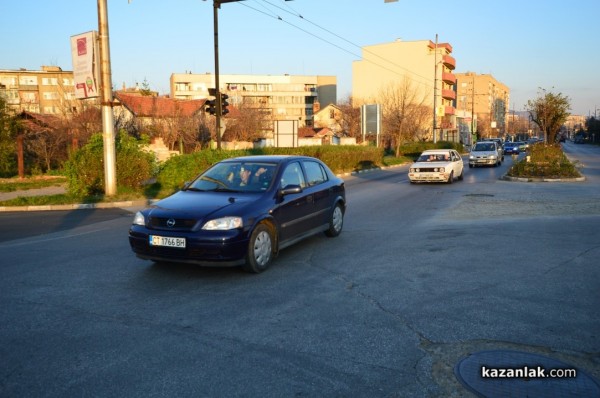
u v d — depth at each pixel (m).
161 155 29.47
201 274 6.21
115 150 15.78
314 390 3.28
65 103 32.28
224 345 4.01
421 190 17.33
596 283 5.52
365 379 3.42
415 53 72.50
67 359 3.78
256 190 6.77
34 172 24.62
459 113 82.56
